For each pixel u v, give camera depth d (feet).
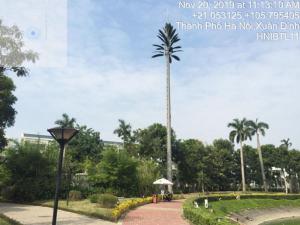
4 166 122.11
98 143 241.14
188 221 73.87
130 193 143.95
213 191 290.15
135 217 77.77
